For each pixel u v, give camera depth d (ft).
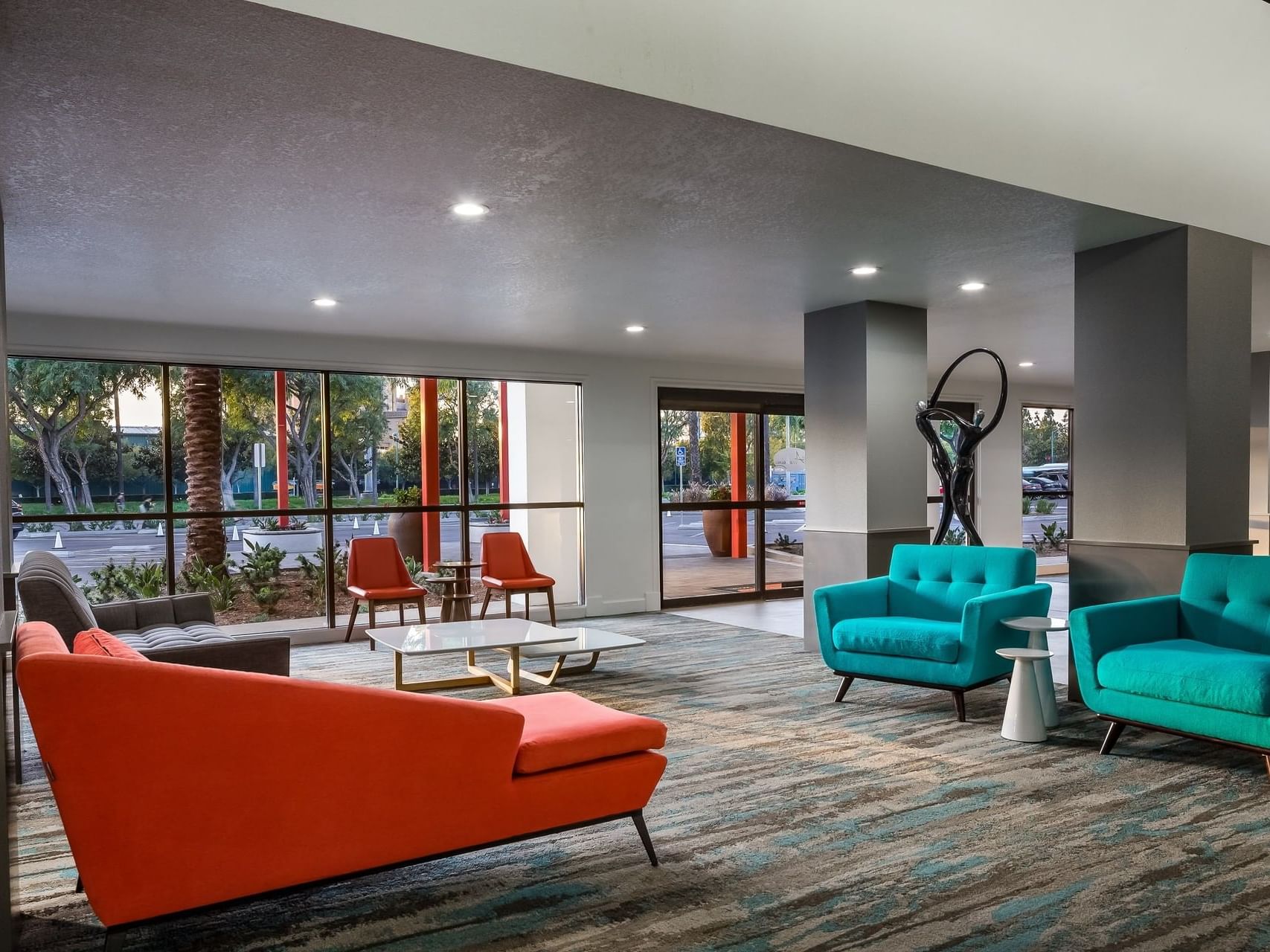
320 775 7.55
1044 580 38.11
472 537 26.96
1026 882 8.72
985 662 14.66
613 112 9.73
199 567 23.11
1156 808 10.69
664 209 13.21
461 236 14.51
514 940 7.70
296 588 24.34
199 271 16.69
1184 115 14.56
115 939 6.96
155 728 6.91
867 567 20.34
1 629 8.41
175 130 10.01
